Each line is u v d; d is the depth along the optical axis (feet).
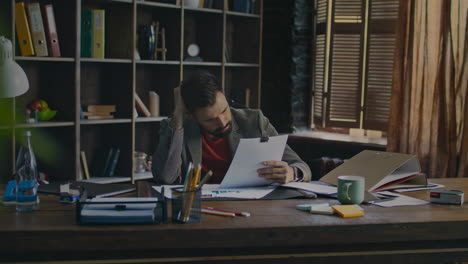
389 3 13.03
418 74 11.69
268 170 6.67
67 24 11.39
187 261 4.96
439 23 11.41
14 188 5.88
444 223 5.35
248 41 14.67
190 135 7.99
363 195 6.02
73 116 11.46
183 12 13.14
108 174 12.58
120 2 12.14
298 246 5.21
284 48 14.43
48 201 5.97
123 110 12.58
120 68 12.55
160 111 13.76
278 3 14.40
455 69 11.32
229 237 4.95
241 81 14.88
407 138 11.92
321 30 14.21
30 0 11.46
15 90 7.76
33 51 10.82
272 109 14.75
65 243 4.77
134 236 4.82
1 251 4.72
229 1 14.48
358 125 13.75
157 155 7.66
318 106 14.53
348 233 5.16
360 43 13.57
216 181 8.14
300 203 6.05
